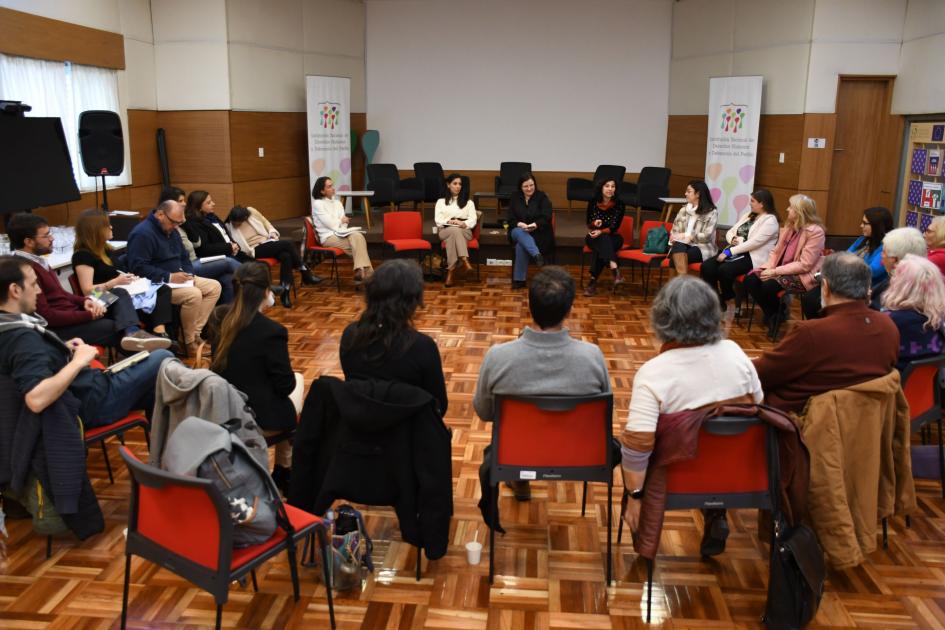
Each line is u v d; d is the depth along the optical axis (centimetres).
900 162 873
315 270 865
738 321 659
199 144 937
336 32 1103
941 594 268
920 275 320
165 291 518
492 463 265
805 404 271
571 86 1159
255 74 965
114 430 309
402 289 266
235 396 248
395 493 264
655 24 1134
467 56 1162
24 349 271
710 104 976
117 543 298
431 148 1188
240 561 216
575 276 849
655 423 237
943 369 341
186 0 909
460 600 265
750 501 245
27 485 281
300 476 267
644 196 962
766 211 639
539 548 297
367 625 250
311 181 1032
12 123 562
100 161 714
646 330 619
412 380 265
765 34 934
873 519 267
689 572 282
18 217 427
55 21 722
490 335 597
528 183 780
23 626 247
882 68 870
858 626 250
